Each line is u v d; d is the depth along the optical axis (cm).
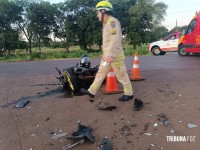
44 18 5412
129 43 5834
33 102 560
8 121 465
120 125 423
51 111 498
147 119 437
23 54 4997
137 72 712
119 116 455
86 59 628
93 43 5312
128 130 407
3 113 503
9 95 631
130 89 518
